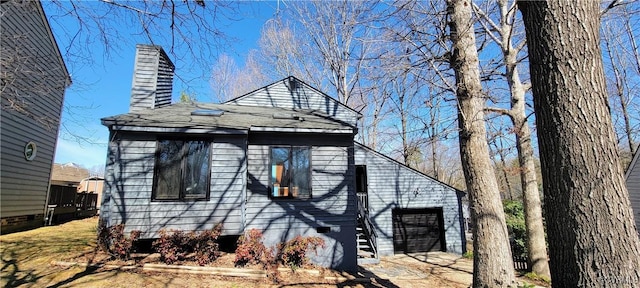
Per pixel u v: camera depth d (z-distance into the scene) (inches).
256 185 352.8
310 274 322.0
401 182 585.6
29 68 313.6
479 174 198.8
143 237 308.8
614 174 84.3
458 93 214.2
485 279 183.2
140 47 431.8
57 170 857.5
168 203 319.3
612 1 284.8
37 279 242.7
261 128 352.2
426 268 430.6
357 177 593.3
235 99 534.0
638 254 80.8
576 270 83.6
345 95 802.8
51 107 518.3
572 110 87.7
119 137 320.2
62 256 297.9
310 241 342.6
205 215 324.8
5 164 415.2
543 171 94.0
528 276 367.9
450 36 219.5
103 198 310.7
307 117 443.2
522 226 474.0
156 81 428.8
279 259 332.5
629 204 84.3
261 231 342.6
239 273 293.6
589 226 82.6
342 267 353.4
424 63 256.5
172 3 198.5
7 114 410.3
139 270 277.6
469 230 842.8
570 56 89.7
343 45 765.3
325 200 366.6
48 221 540.4
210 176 333.4
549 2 93.4
